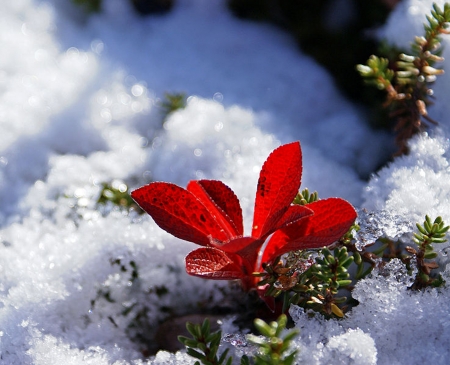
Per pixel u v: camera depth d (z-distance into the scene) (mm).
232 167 388
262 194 344
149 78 439
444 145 368
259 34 467
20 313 353
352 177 392
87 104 425
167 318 363
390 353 342
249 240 331
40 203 386
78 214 381
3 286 362
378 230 349
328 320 344
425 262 350
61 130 416
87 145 414
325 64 443
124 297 362
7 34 458
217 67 445
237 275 344
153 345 359
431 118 381
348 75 435
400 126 377
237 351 340
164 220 341
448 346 341
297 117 425
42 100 427
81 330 356
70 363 343
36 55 449
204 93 432
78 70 441
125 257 363
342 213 337
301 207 335
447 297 344
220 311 363
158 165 398
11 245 375
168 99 422
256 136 401
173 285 365
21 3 487
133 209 378
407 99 375
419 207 352
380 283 344
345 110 426
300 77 439
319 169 390
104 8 489
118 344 357
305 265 347
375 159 403
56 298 355
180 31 473
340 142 411
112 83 436
